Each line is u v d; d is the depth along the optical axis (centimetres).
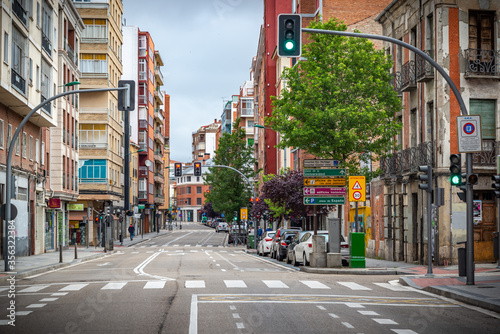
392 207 3544
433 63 1805
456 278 1997
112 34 7175
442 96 2902
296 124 3253
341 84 3256
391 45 3619
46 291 1705
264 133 8488
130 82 2683
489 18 2961
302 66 3353
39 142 4425
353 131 3134
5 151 3584
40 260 3425
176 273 2373
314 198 2723
